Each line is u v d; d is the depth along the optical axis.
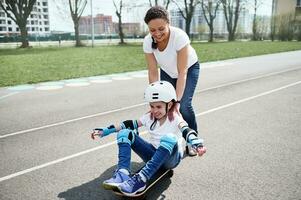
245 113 6.03
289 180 3.26
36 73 12.18
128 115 6.04
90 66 14.47
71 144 4.47
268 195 2.96
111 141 4.57
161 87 2.96
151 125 3.10
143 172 2.72
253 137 4.64
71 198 3.00
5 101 7.37
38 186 3.25
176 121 3.03
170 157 2.86
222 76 11.07
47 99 7.54
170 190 3.09
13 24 100.31
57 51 26.45
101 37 69.62
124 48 30.36
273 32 49.94
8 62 16.47
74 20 39.53
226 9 54.22
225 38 66.81
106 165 3.75
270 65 14.57
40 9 103.25
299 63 15.31
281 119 5.58
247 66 14.25
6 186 3.26
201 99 7.31
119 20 43.28
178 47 3.47
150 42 3.60
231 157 3.89
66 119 5.77
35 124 5.47
